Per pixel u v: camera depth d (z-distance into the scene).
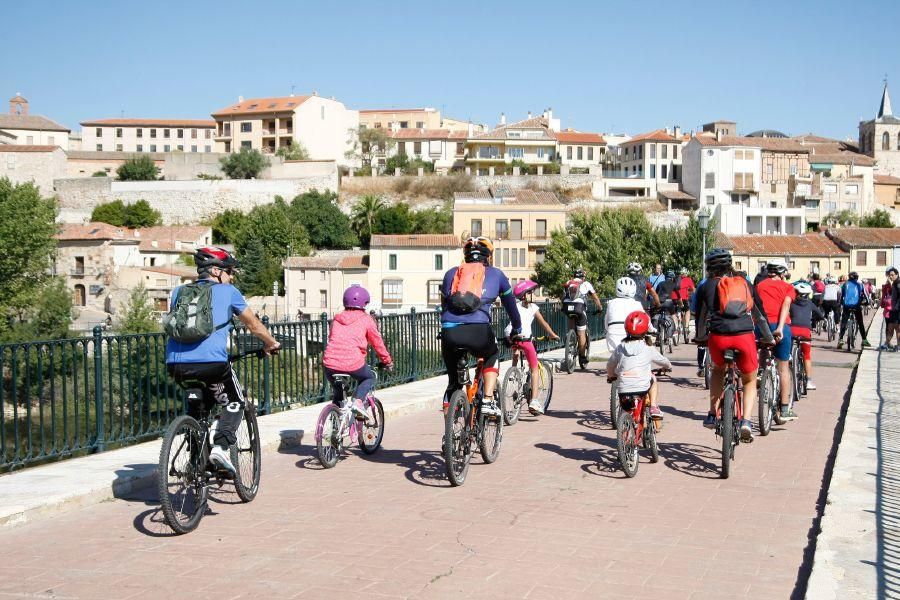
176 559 5.64
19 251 48.78
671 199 107.81
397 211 99.12
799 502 7.16
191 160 112.25
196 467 6.40
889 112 148.00
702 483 7.86
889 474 7.70
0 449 8.14
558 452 9.30
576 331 17.19
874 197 123.44
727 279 8.40
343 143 130.38
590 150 128.38
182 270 78.69
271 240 86.62
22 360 8.38
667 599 4.89
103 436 9.14
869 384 14.34
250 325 6.76
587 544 5.95
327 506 7.04
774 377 10.74
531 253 85.81
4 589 5.08
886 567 5.20
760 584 5.16
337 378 8.73
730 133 145.00
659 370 8.84
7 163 104.12
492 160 119.75
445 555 5.68
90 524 6.58
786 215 100.00
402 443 10.09
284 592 4.98
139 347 9.73
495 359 8.40
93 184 103.75
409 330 15.62
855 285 22.39
